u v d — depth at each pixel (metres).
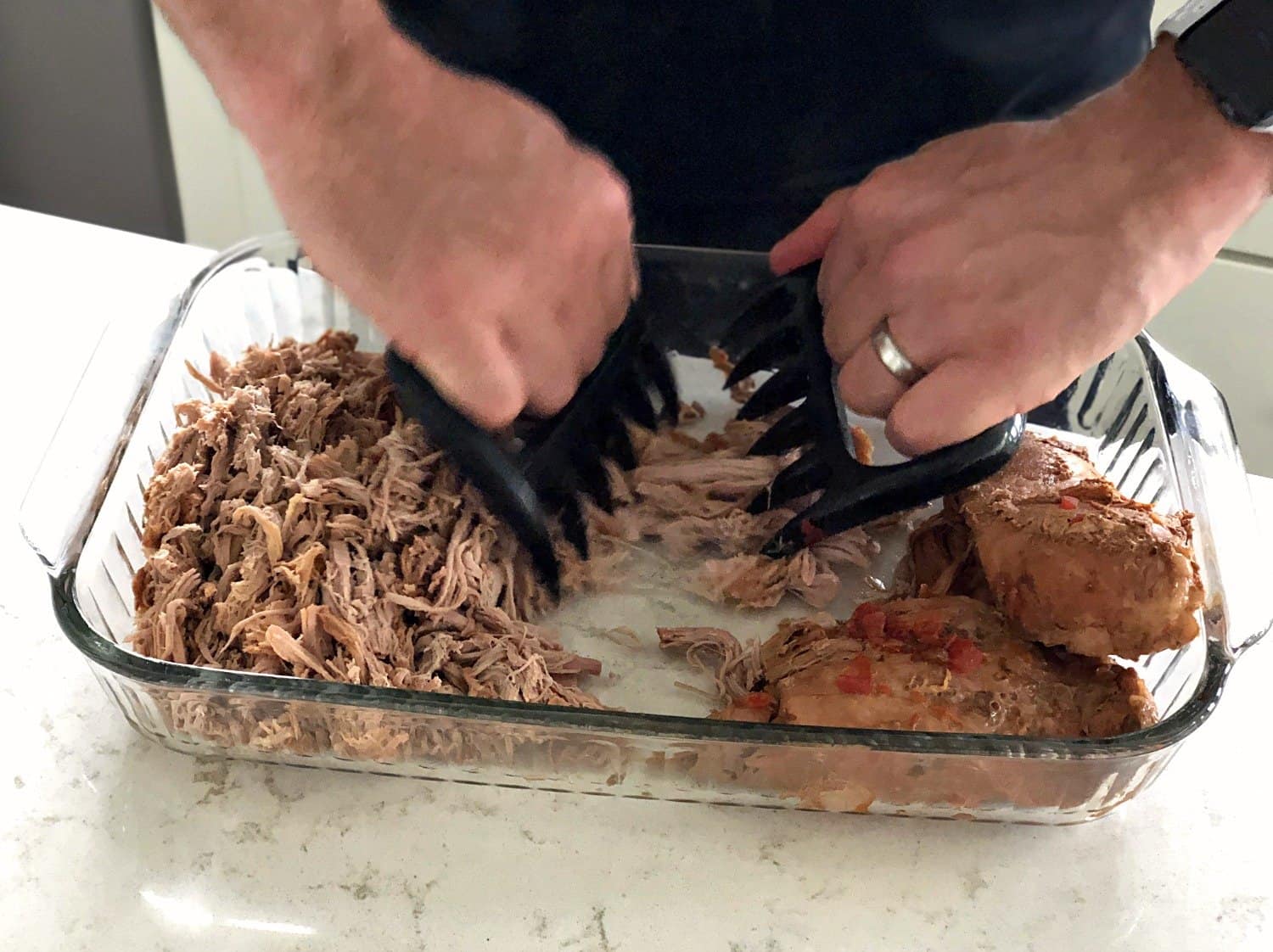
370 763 0.83
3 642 0.91
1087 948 0.78
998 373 0.84
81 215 1.90
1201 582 0.83
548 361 0.83
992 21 1.08
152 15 1.64
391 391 1.01
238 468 0.93
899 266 0.91
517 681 0.87
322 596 0.87
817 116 1.16
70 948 0.74
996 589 0.87
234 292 1.12
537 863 0.81
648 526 1.04
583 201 0.78
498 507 0.91
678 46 1.10
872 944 0.77
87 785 0.83
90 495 0.87
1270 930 0.79
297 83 0.68
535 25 1.08
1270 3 0.77
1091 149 0.88
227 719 0.80
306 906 0.77
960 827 0.85
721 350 1.18
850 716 0.82
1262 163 0.83
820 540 1.00
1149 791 0.88
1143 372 1.05
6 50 1.70
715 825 0.84
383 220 0.72
